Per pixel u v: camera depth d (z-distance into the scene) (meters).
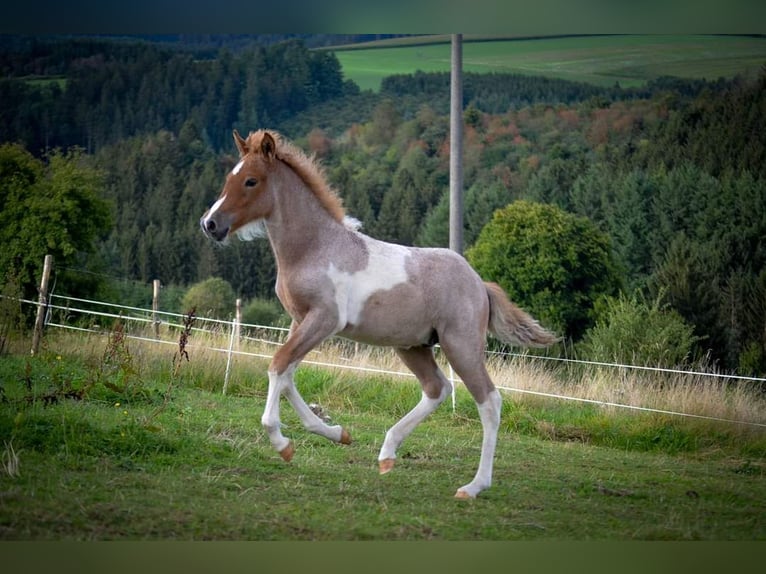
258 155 6.27
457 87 15.23
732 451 9.15
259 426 8.18
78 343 11.13
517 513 6.09
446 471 7.21
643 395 10.27
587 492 6.85
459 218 15.27
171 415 8.19
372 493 6.26
